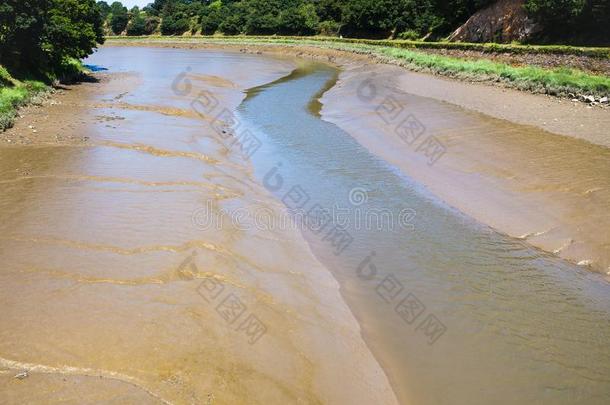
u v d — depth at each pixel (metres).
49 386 6.22
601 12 30.91
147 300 8.21
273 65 47.66
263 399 6.39
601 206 11.84
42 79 28.14
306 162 17.08
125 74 38.44
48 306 7.91
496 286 9.69
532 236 11.32
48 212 11.36
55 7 31.73
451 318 8.77
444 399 6.99
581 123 18.52
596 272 10.00
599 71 27.31
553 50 30.64
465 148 16.89
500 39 39.03
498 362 7.70
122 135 18.31
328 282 9.79
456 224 12.23
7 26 24.77
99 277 8.82
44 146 16.45
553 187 13.11
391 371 7.47
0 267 8.98
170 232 10.65
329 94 30.05
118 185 13.26
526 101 22.80
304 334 7.96
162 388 6.32
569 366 7.62
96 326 7.47
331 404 6.59
